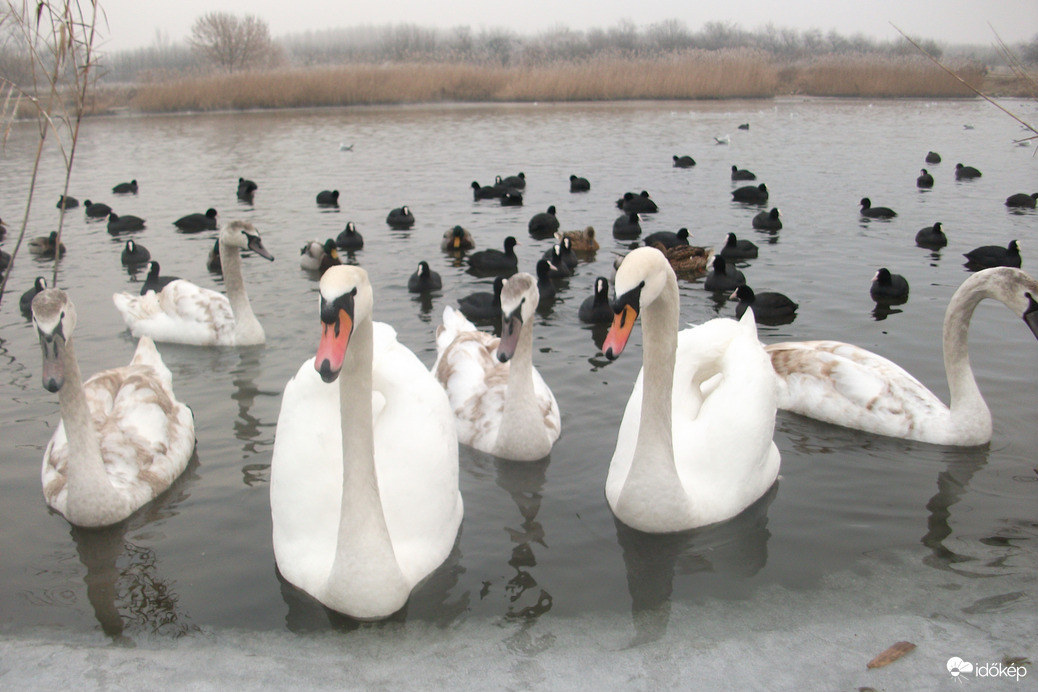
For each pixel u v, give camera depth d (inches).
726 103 867.4
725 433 106.2
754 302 179.6
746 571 95.6
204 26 1343.5
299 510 93.7
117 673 80.0
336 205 323.3
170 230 282.2
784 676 78.5
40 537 103.6
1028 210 294.8
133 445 114.0
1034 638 82.7
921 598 89.7
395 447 97.6
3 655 82.7
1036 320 116.3
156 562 98.5
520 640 84.2
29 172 426.0
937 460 119.0
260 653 82.7
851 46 1851.6
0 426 129.3
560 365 154.1
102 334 174.1
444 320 155.3
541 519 106.5
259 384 146.9
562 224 288.2
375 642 84.1
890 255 231.3
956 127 604.1
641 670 79.6
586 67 939.3
